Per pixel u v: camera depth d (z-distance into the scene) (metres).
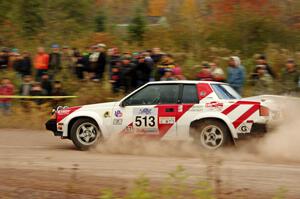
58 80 29.67
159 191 12.52
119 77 27.08
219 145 17.84
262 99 18.20
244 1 41.75
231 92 19.08
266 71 28.59
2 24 44.47
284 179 14.16
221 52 37.59
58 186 13.48
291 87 27.30
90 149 19.19
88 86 28.64
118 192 12.69
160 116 18.45
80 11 48.25
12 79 29.95
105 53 29.47
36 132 24.89
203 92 18.28
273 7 41.16
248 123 17.62
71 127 19.45
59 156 17.83
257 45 39.94
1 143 21.33
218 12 42.28
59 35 43.31
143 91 18.92
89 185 13.50
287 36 40.44
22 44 41.81
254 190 13.00
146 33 43.12
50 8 44.97
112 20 52.56
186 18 43.06
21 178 14.36
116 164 16.25
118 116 18.92
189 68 33.34
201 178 14.21
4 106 27.31
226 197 12.27
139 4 53.03
